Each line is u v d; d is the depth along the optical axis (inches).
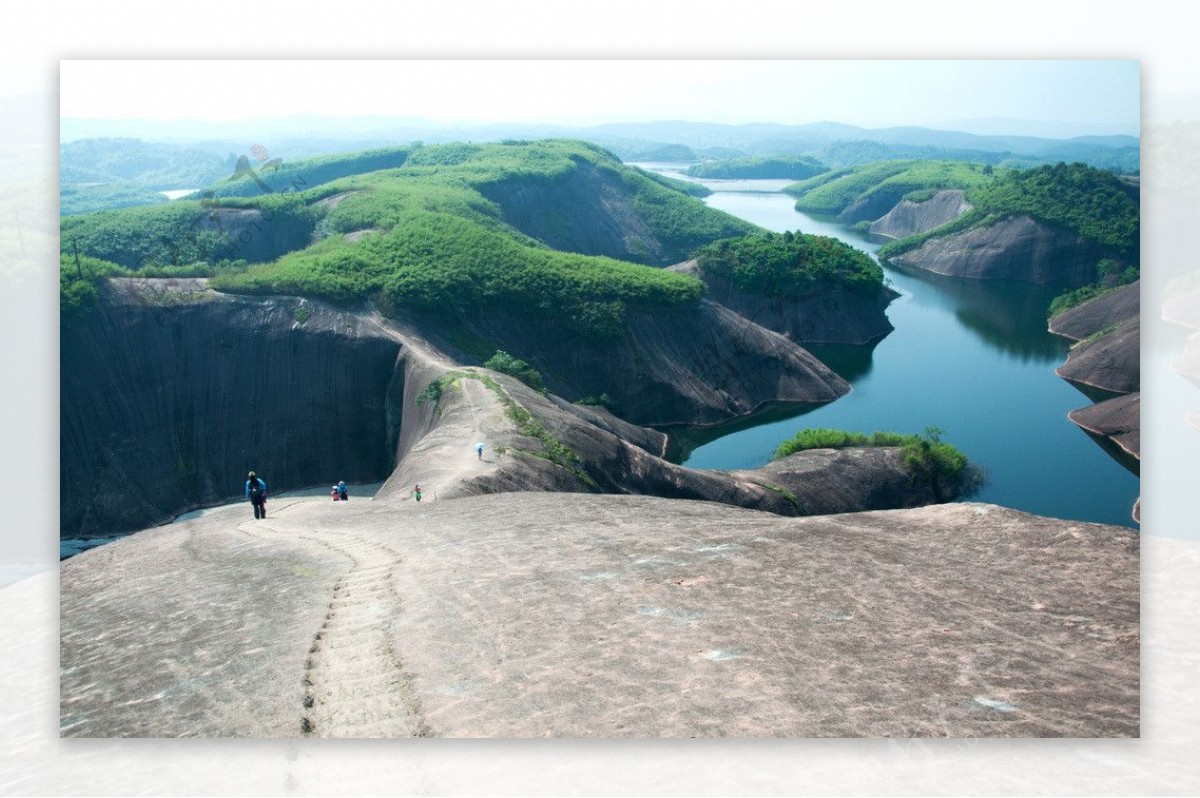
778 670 383.2
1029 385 3058.6
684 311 3265.3
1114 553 463.8
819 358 3641.7
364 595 534.6
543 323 3078.2
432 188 4210.1
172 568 724.7
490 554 582.9
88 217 3400.6
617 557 531.8
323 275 2800.2
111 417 2379.4
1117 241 4347.9
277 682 422.9
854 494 2074.3
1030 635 399.2
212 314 2581.2
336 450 2559.1
